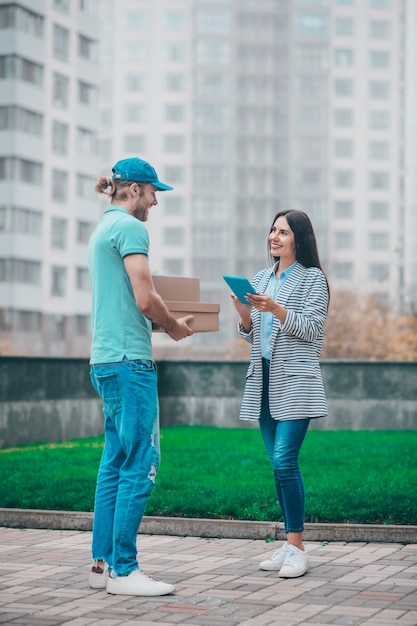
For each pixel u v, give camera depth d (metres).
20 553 6.60
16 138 68.38
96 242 5.71
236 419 17.09
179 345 101.94
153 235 115.00
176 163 115.00
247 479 9.26
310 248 6.37
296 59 119.31
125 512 5.51
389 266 117.12
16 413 13.77
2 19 68.25
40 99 70.19
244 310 6.29
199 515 7.54
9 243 68.81
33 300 70.69
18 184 68.88
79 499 8.11
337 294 37.59
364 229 117.56
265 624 4.70
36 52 69.75
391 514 7.25
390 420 16.73
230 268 116.06
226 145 116.38
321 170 118.69
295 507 6.00
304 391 6.09
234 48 117.00
